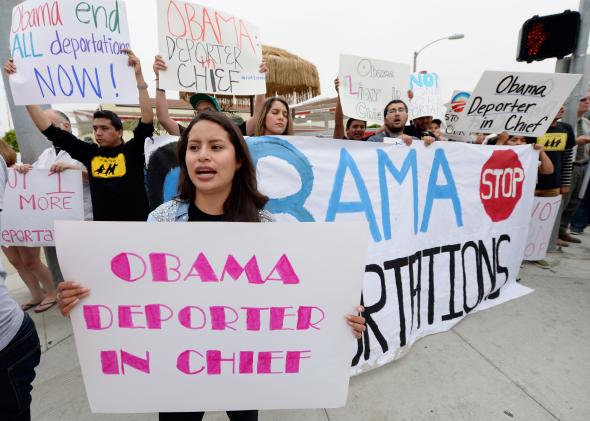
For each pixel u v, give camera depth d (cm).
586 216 493
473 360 212
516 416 170
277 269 108
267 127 247
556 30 343
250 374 116
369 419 168
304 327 113
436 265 249
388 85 286
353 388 189
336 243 107
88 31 187
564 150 366
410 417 170
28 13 184
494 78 259
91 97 193
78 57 188
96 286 104
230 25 238
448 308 255
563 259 384
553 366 205
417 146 228
